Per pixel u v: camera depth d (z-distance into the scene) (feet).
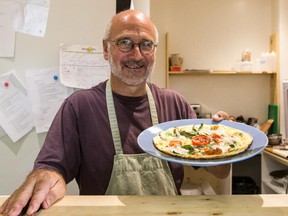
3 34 4.24
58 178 2.52
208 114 9.57
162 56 9.09
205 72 8.76
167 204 2.02
